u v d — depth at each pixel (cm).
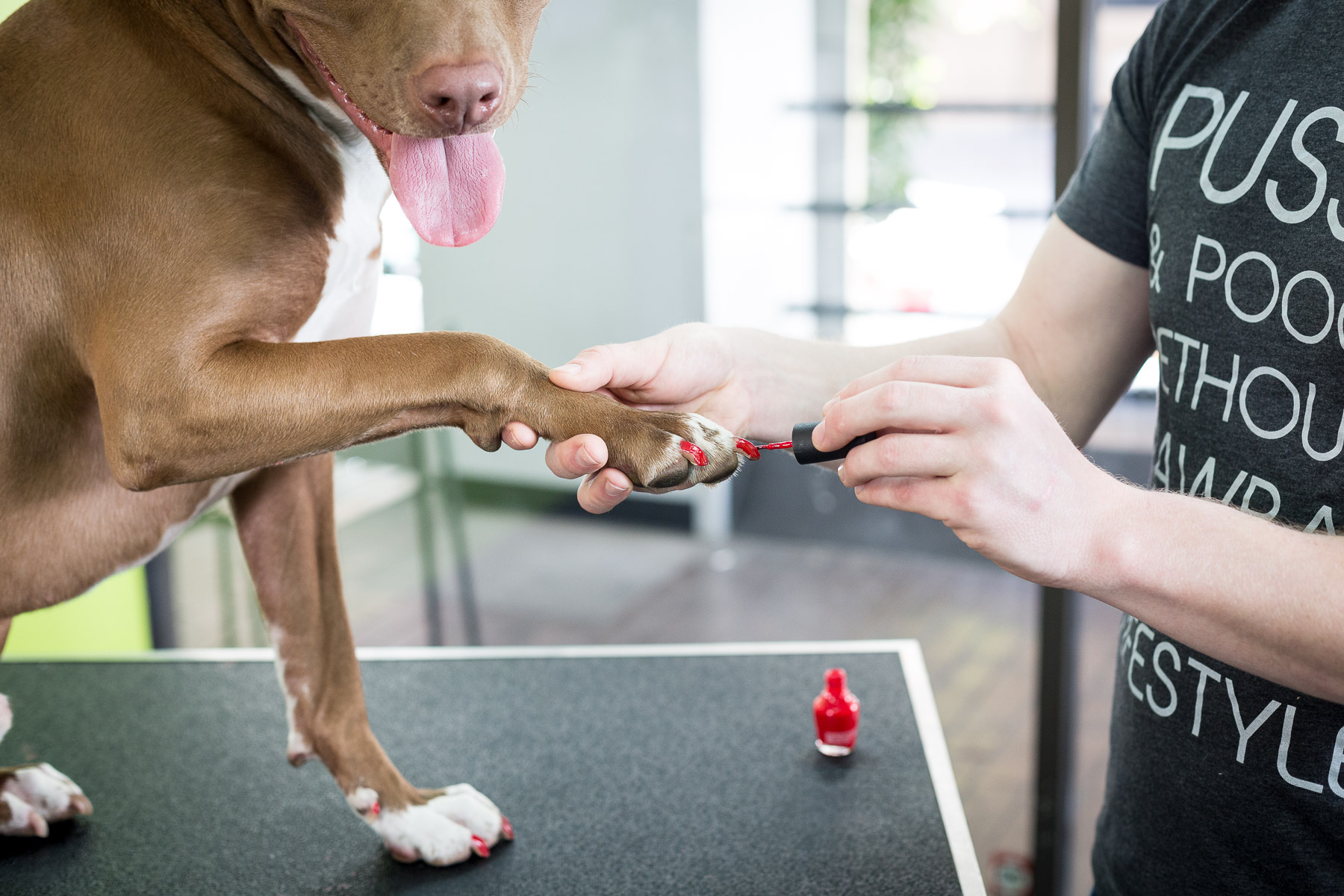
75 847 85
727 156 205
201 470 70
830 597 222
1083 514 59
